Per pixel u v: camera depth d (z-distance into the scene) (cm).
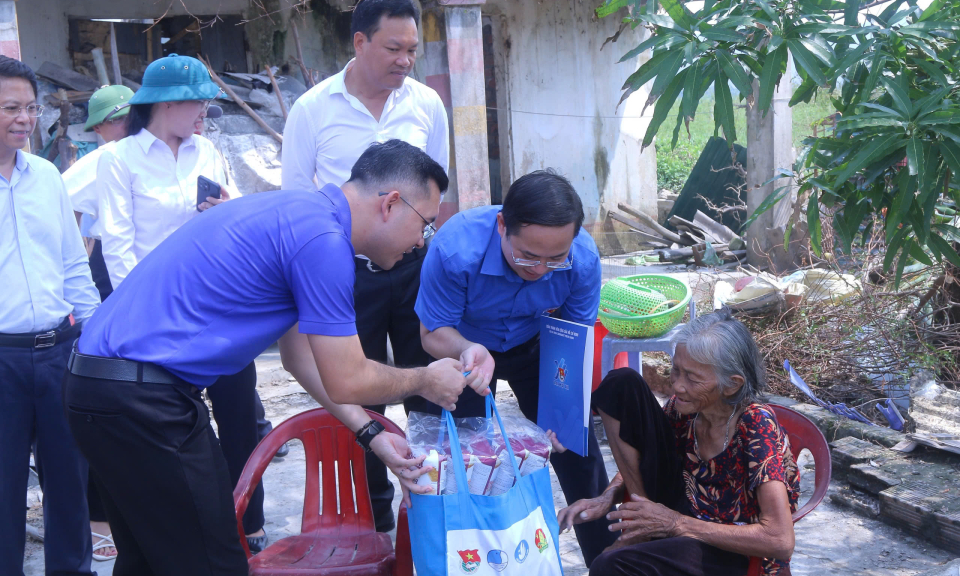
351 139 350
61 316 295
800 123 1076
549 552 231
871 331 514
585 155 1111
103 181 336
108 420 210
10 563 290
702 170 1134
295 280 213
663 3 344
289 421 278
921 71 366
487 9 1007
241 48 1010
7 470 286
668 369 534
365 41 333
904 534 351
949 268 489
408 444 244
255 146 783
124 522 234
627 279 459
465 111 629
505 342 289
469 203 641
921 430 415
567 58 1083
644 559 232
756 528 228
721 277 700
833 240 579
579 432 253
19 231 284
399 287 344
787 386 498
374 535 275
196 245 216
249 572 242
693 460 249
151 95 337
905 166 346
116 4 896
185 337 212
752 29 357
